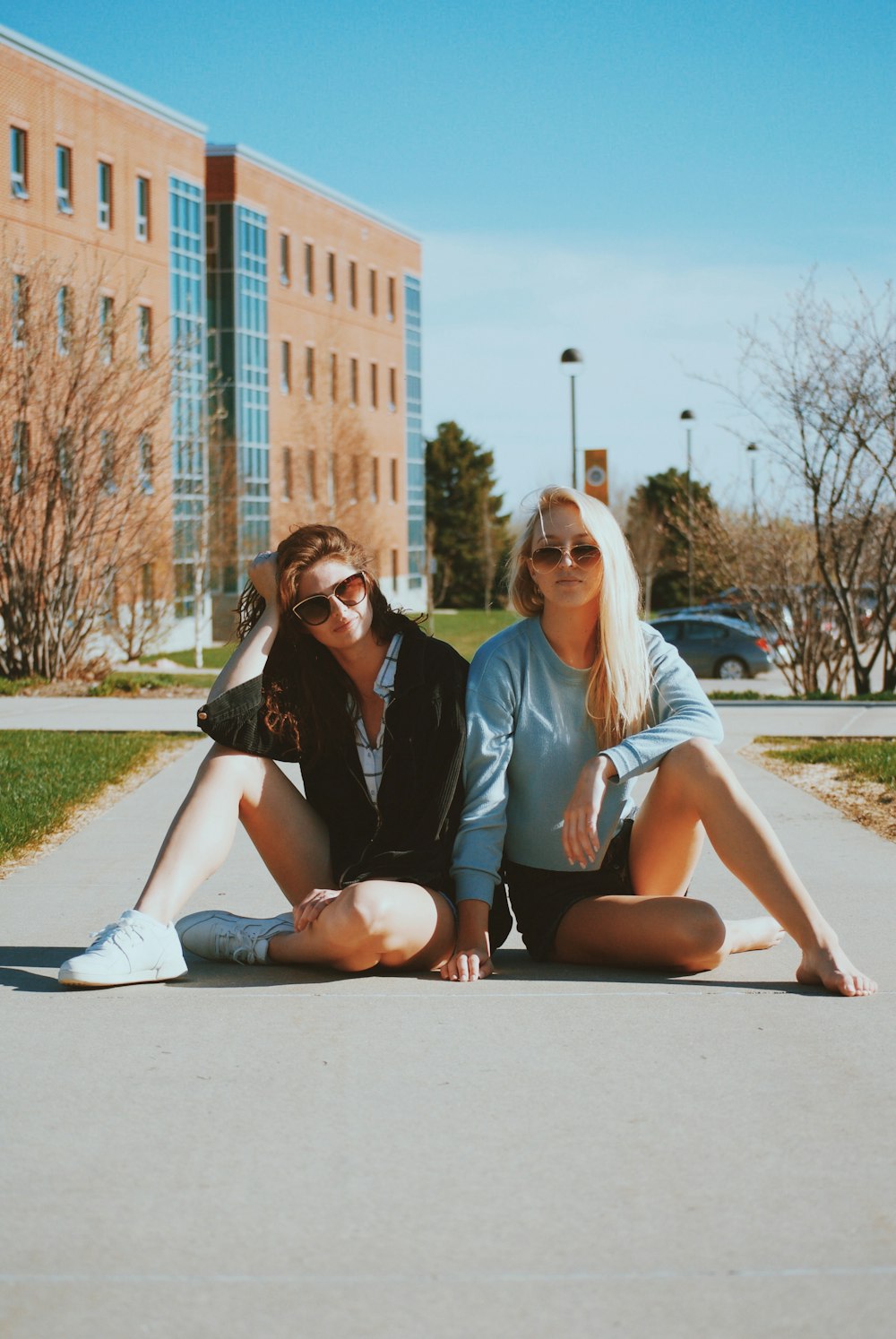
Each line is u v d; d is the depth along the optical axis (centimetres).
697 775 404
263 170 5191
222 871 618
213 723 416
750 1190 272
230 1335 223
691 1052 350
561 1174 280
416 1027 372
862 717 1287
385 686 419
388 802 421
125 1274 242
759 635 2027
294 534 420
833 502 1634
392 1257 247
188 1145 296
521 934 443
